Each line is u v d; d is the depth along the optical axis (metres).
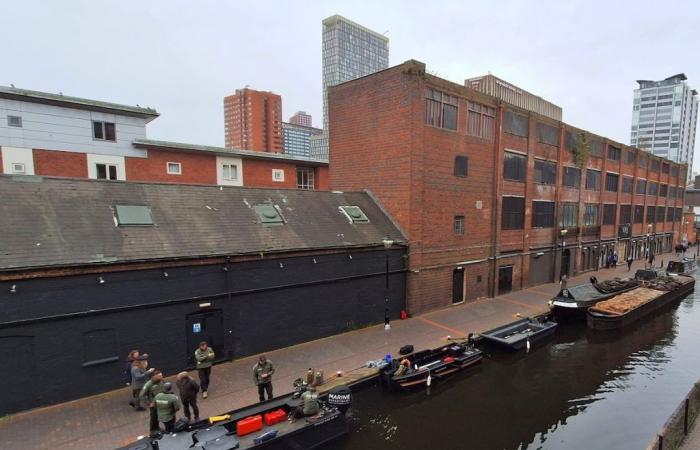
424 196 18.75
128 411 9.77
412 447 9.77
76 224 11.01
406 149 18.25
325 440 9.55
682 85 132.62
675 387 13.55
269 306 13.74
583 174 30.62
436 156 19.22
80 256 10.20
